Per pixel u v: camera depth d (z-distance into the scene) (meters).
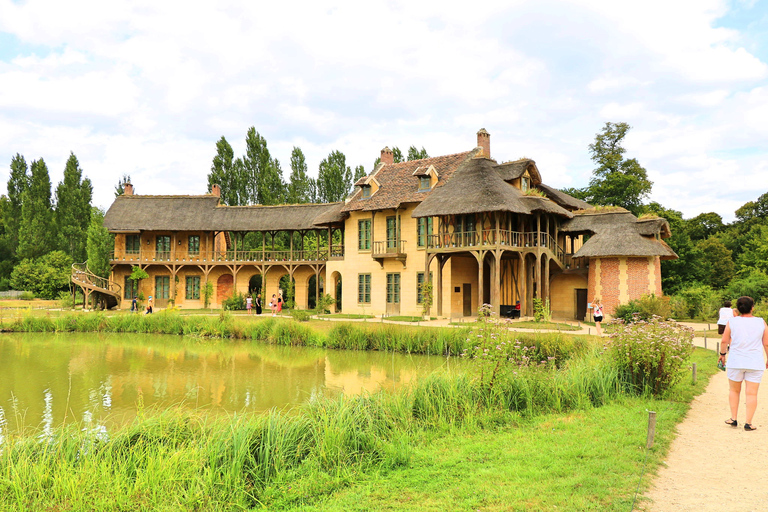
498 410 9.48
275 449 7.31
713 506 5.51
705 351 17.12
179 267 40.88
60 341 24.84
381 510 5.71
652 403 9.88
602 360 11.60
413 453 7.55
